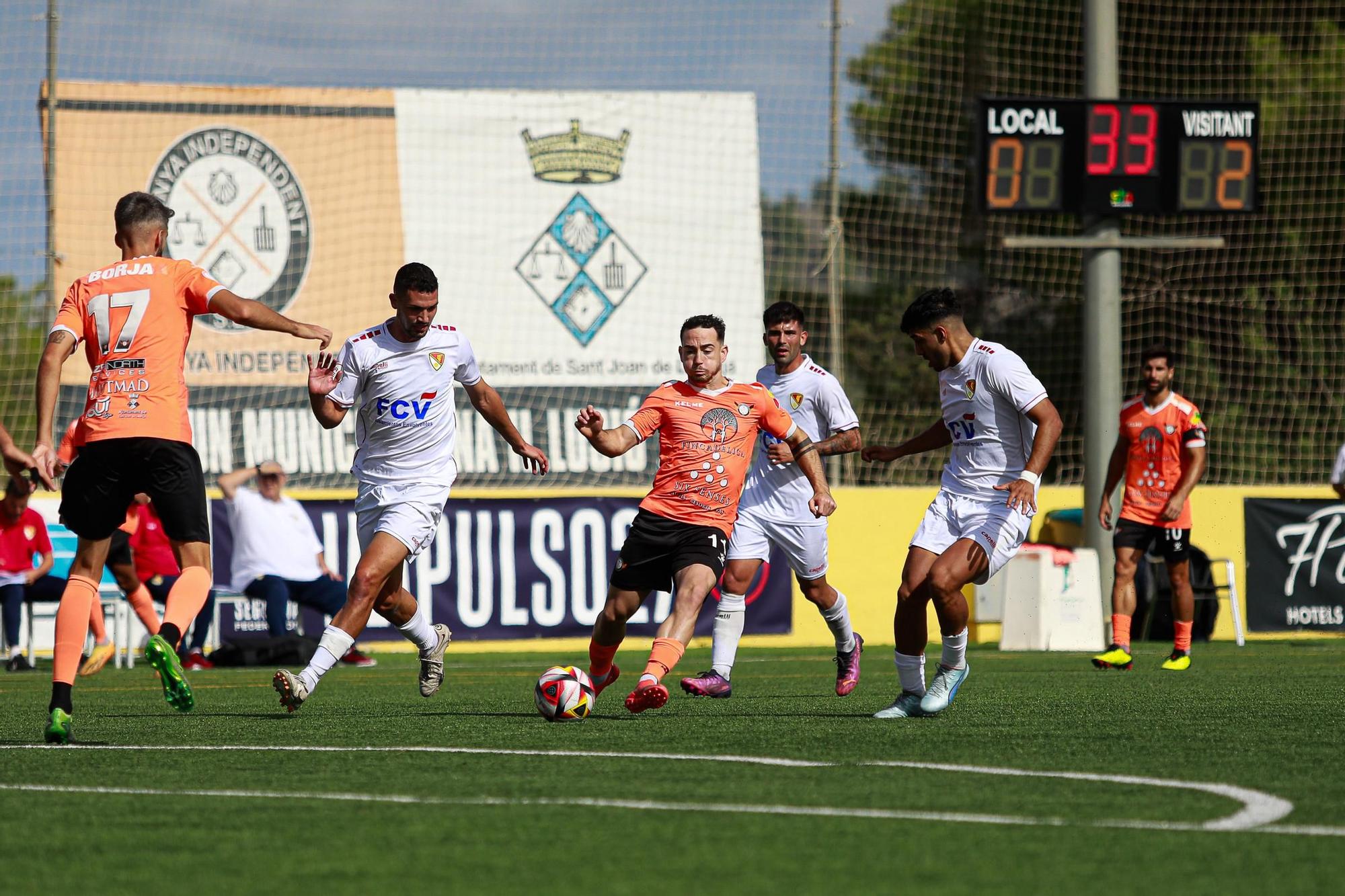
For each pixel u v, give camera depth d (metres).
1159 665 41.16
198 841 13.18
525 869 11.98
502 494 53.19
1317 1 86.75
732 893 11.16
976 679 35.12
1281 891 11.15
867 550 56.75
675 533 23.95
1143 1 86.69
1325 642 56.31
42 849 12.87
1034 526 60.16
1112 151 54.88
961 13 84.94
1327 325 83.75
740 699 29.20
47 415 20.38
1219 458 80.75
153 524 47.19
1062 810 14.58
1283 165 84.38
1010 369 23.67
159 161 62.22
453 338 25.08
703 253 67.12
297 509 48.25
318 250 63.88
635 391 65.94
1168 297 84.75
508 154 65.94
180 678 20.02
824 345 73.81
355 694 32.03
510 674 40.53
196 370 60.31
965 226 85.25
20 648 44.88
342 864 12.20
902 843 12.96
